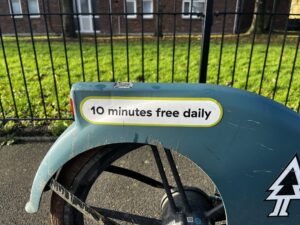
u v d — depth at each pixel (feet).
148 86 4.45
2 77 19.44
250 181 4.63
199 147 4.52
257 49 28.58
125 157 10.41
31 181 9.48
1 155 10.83
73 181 5.09
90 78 19.69
